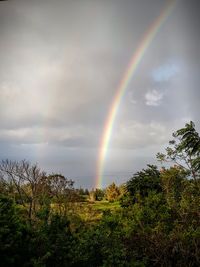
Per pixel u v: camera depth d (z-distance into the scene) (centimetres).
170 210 1507
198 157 1628
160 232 1390
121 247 1312
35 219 1582
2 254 1012
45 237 1182
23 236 1157
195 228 1431
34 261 1039
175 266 1418
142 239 1403
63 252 1193
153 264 1387
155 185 2141
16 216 1168
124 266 1226
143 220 1480
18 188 2311
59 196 2406
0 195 1236
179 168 1623
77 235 1343
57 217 1321
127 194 1712
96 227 1421
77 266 1217
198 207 1435
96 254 1259
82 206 2692
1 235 991
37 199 2112
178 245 1366
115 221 1435
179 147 1650
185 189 1537
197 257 1337
